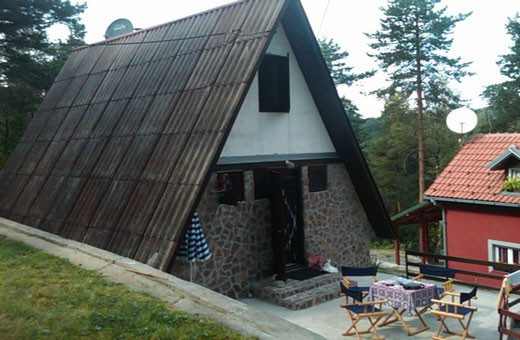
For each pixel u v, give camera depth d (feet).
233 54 35.55
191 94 36.32
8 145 97.30
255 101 38.37
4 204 46.55
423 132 114.21
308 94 42.80
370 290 31.45
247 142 37.70
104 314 19.80
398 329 30.76
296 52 41.04
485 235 50.88
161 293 23.71
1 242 33.09
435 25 106.32
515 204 47.01
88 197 37.99
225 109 32.42
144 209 32.50
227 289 35.96
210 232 35.09
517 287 31.86
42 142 49.73
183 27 44.39
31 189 45.16
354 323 29.01
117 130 41.14
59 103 52.75
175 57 41.55
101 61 52.60
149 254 29.66
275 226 38.01
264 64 39.04
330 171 45.11
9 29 64.59
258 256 38.24
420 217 61.16
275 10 35.47
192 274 33.78
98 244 33.53
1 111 79.71
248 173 37.91
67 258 29.55
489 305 35.73
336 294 37.35
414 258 83.20
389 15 110.52
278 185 37.63
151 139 36.68
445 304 29.09
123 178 36.32
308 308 34.88
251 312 22.20
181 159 32.78
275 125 39.96
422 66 110.22
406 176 121.80
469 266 52.26
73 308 20.45
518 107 111.45
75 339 17.57
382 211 47.47
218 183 35.73
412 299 28.63
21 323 18.38
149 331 18.58
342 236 46.16
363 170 45.39
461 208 52.85
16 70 69.87
